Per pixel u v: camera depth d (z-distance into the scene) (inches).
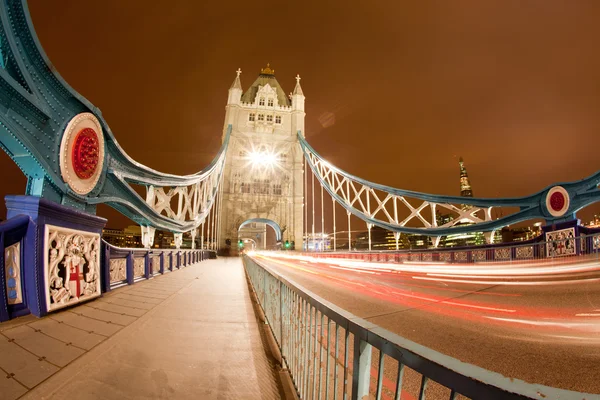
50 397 110.8
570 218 658.8
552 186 706.8
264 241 3934.5
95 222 261.7
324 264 1111.6
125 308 245.4
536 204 760.3
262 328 226.4
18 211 194.2
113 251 323.9
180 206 999.6
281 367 159.2
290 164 3065.9
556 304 301.7
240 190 2930.6
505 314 271.7
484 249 737.6
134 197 460.8
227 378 141.0
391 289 440.5
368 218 1879.9
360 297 373.7
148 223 611.5
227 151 3004.4
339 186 2342.5
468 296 368.8
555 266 536.1
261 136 3093.0
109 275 305.6
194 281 492.4
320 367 101.7
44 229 196.4
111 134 330.6
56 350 146.9
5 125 195.2
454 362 47.9
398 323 246.2
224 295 366.9
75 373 128.8
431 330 225.6
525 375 146.0
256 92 3417.8
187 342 182.5
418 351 53.2
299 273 721.6
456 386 44.5
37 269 190.5
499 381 40.0
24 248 189.5
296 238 2876.5
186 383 133.1
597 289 356.2
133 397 118.6
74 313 209.6
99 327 188.9
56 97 237.6
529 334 211.8
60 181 239.8
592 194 619.8
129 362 146.2
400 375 57.2
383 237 3853.3
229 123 3019.2
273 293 207.9
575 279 425.1
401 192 1668.3
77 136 259.4
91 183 289.6
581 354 171.5
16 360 130.6
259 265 315.6
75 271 230.5
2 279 174.4
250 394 127.8
